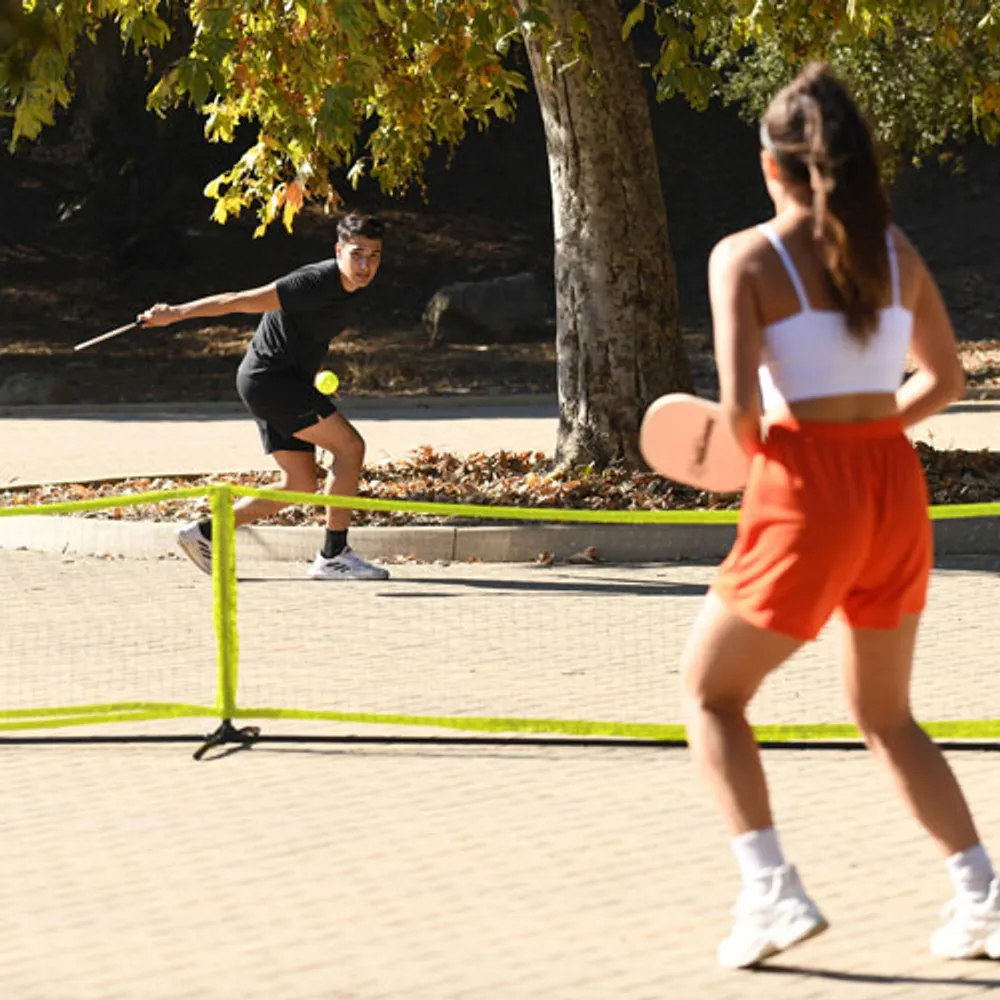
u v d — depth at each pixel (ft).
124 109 182.09
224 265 187.01
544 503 65.10
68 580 57.72
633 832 31.42
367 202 202.49
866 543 23.76
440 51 65.16
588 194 68.85
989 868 24.97
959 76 112.27
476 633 48.57
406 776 35.24
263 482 75.56
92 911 27.99
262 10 62.59
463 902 28.07
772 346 23.76
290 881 29.22
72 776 35.76
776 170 24.16
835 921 26.89
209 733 38.55
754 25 59.62
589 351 69.26
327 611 51.93
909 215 197.06
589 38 67.46
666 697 41.04
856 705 25.18
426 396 137.49
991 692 40.98
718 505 64.85
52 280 182.19
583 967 25.25
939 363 24.82
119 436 112.37
